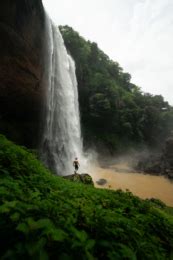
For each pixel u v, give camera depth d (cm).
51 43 2986
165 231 531
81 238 205
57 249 204
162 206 1409
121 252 238
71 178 1705
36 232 200
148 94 9344
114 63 9375
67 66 3850
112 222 337
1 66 1814
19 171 553
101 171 3822
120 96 6962
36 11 2317
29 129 2419
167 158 4169
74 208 361
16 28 1941
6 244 204
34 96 2362
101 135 5650
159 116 7244
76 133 4016
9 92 1973
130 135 6138
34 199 310
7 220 225
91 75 6531
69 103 3769
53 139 3167
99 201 579
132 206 653
